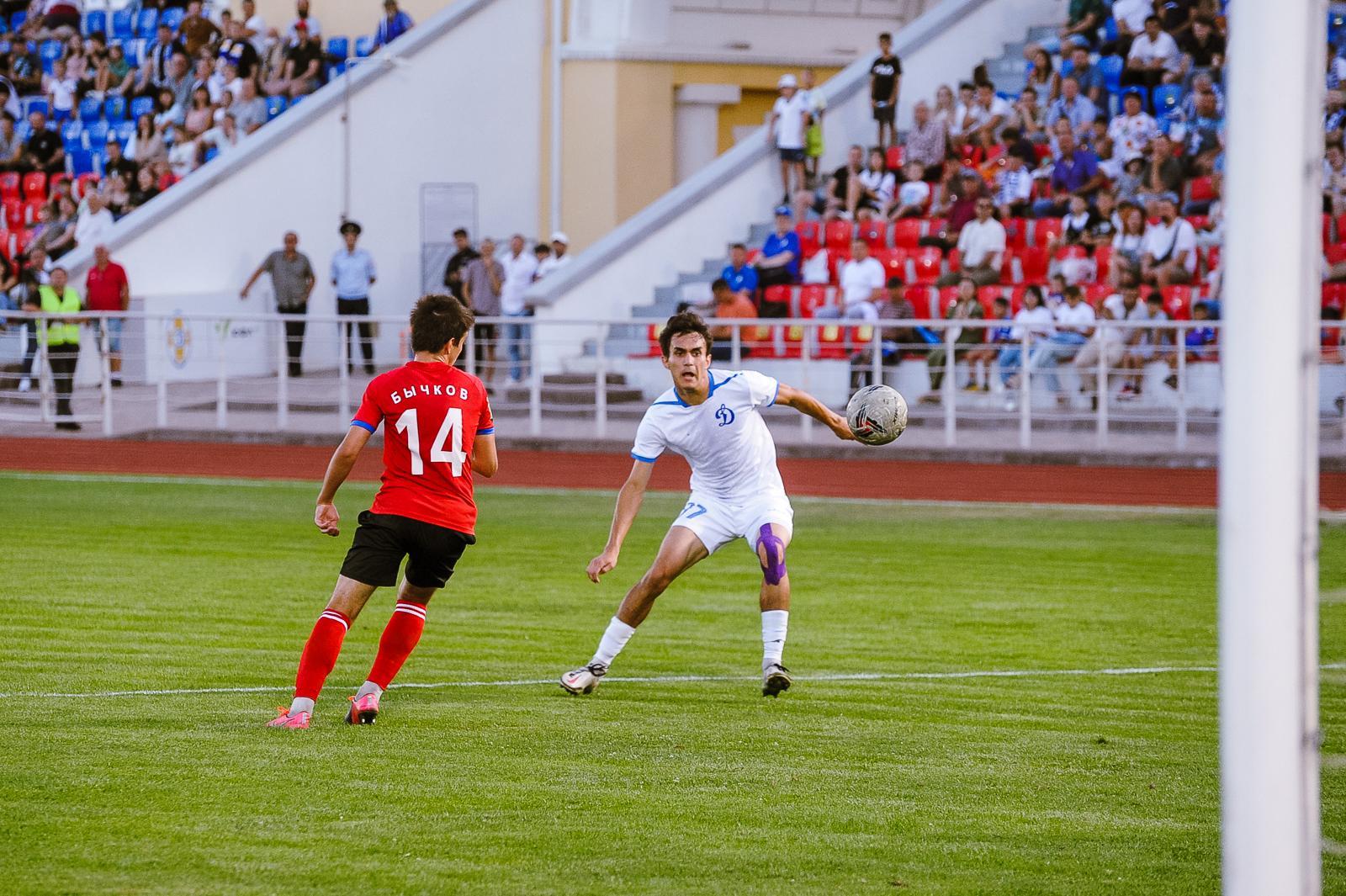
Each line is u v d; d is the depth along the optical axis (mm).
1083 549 34625
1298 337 10234
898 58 67812
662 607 27516
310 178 75250
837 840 14734
